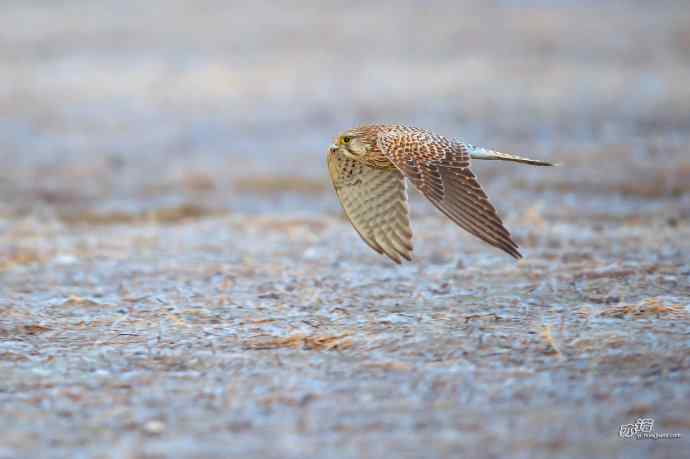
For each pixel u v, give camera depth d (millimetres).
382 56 52625
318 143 36312
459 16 63062
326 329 15406
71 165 34219
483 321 15516
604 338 14227
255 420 12023
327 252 21328
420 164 12430
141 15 66188
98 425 12031
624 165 31141
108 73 50250
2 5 70375
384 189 14070
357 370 13555
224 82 47594
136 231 24547
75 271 20203
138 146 36875
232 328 15742
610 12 62562
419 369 13445
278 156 34625
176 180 32031
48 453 11289
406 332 15008
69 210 28562
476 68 48938
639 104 40438
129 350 14789
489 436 11367
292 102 43250
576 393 12445
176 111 42375
